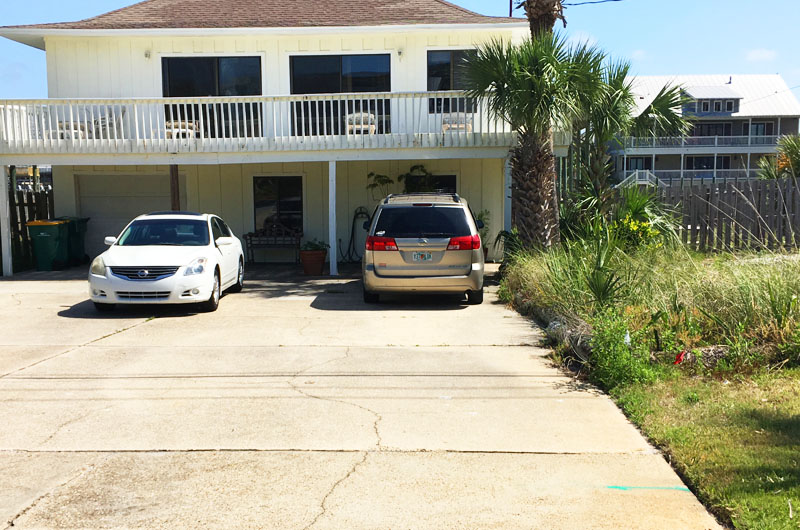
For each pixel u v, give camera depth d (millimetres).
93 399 6066
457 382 6566
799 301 7137
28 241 17922
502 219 18062
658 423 5137
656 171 50469
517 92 12453
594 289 8352
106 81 17172
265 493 4125
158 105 16047
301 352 7883
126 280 10289
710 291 7809
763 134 58500
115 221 18656
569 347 7594
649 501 3979
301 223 18453
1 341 8586
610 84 14023
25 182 28359
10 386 6492
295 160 15328
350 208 18344
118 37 16969
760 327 6965
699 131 58250
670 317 7445
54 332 9188
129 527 3721
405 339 8609
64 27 16562
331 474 4398
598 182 14555
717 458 4383
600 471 4414
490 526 3707
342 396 6117
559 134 15141
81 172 18281
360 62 17281
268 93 17344
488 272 15945
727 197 14734
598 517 3791
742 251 9469
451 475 4367
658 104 14656
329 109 17359
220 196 18422
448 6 18156
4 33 16484
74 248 17562
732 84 62250
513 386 6418
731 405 5387
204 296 10570
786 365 6352
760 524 3510
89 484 4270
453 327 9414
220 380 6676
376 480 4301
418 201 11242
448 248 10883
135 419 5512
